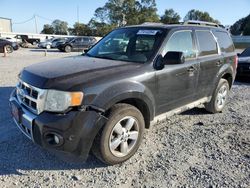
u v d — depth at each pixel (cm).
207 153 410
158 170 361
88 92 325
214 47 546
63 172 352
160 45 421
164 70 413
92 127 327
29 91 348
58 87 321
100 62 401
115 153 364
